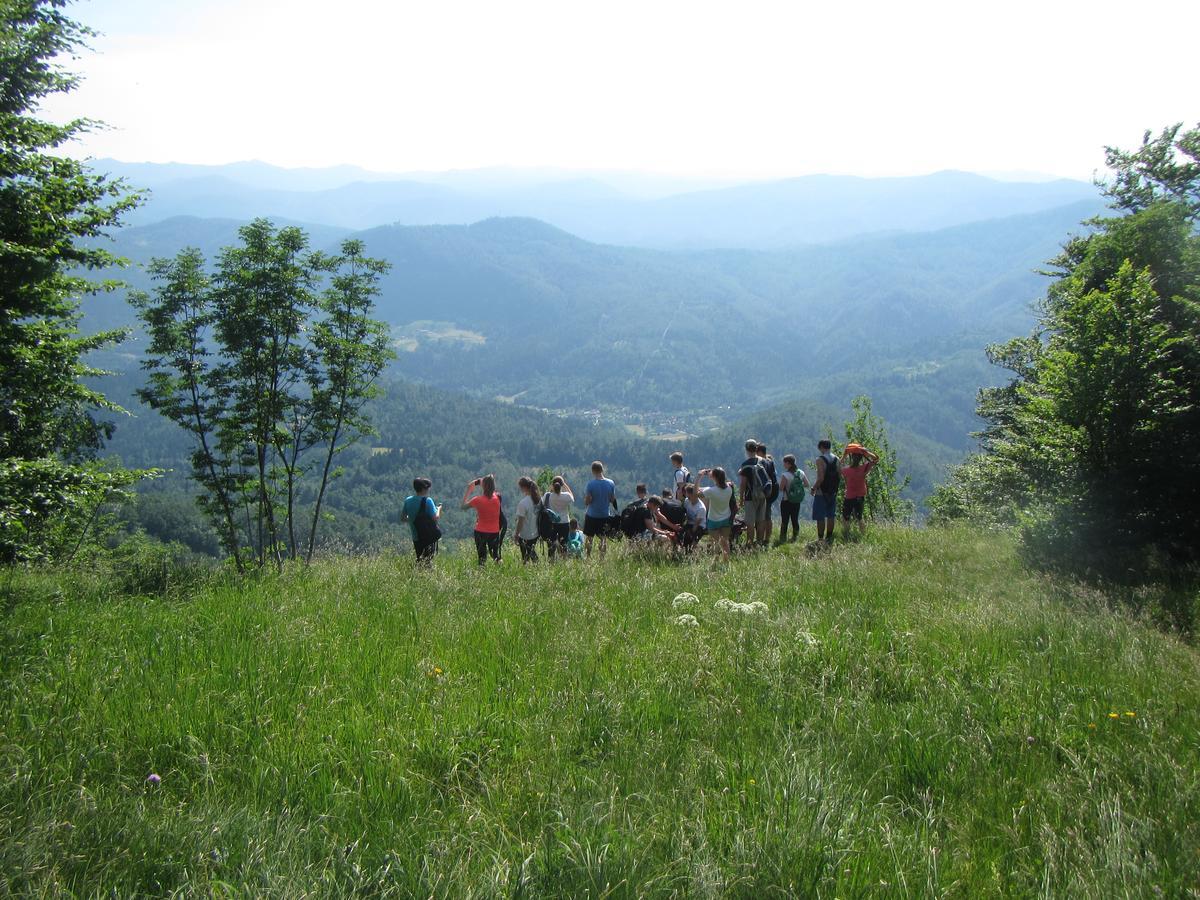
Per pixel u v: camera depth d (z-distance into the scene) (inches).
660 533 449.4
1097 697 186.9
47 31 456.1
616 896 103.3
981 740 157.3
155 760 146.3
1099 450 374.9
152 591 320.5
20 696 167.5
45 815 120.2
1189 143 521.3
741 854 111.3
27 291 456.4
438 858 112.3
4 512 378.9
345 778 138.6
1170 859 118.6
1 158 429.1
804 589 308.3
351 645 214.8
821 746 152.3
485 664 201.0
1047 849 118.3
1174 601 291.4
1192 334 393.7
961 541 459.2
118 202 488.7
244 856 111.7
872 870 110.8
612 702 171.8
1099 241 495.8
